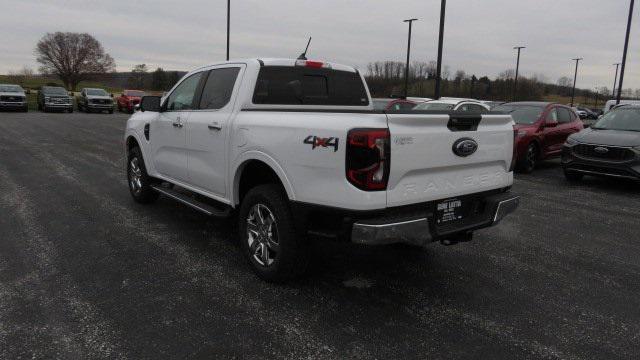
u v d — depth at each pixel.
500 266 4.60
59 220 5.64
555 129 11.38
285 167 3.62
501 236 5.62
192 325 3.28
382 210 3.27
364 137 3.14
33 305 3.49
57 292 3.72
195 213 6.15
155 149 5.79
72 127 18.89
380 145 3.16
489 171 4.00
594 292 4.04
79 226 5.44
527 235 5.69
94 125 20.34
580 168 9.12
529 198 7.93
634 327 3.43
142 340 3.07
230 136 4.25
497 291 4.00
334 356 2.95
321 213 3.48
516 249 5.14
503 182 4.15
